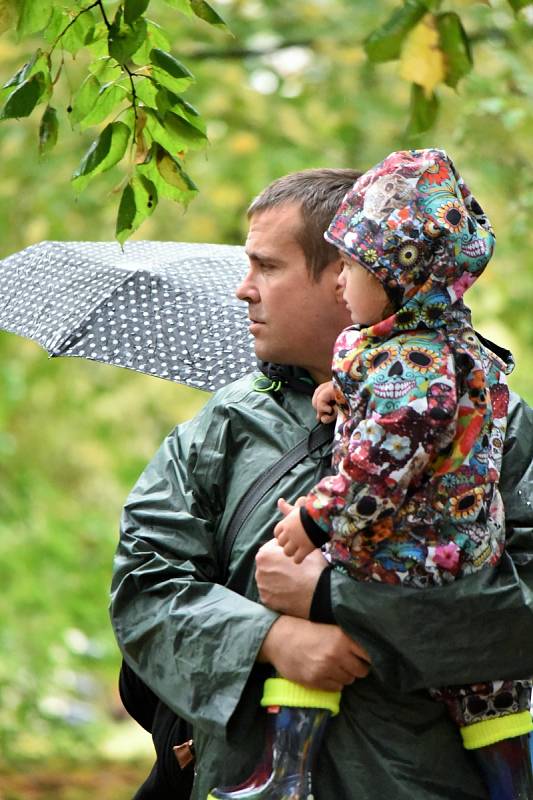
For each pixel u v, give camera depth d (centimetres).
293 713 579
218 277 770
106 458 2789
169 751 679
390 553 567
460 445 568
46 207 2131
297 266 629
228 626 591
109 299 735
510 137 1603
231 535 626
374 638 570
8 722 2192
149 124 770
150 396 2725
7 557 2198
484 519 575
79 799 2241
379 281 567
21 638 2148
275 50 2094
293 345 634
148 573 622
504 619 573
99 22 778
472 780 601
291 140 2144
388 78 2167
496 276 2023
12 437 2627
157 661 608
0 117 751
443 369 559
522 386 2075
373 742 587
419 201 566
